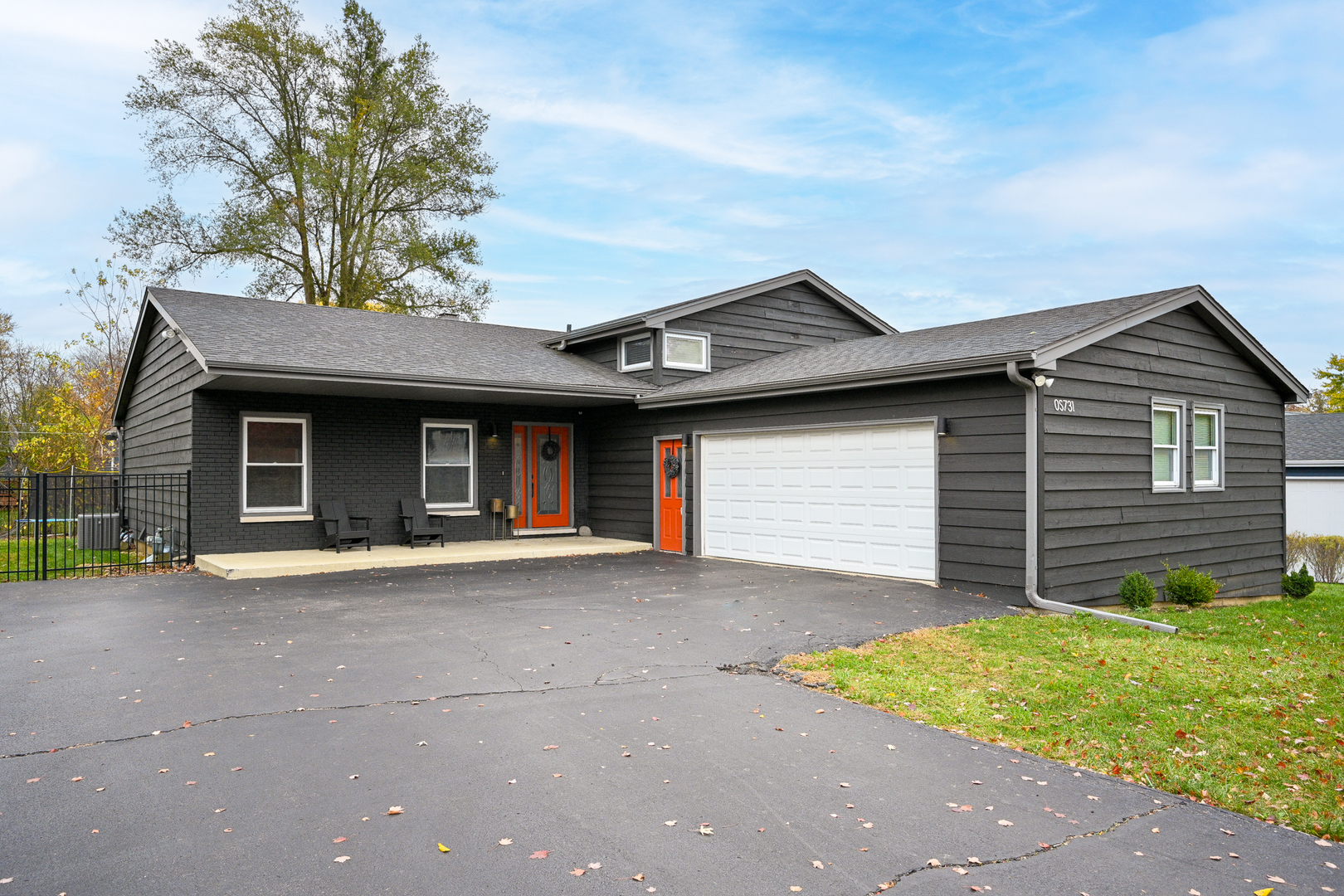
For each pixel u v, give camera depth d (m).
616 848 3.44
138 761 4.37
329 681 5.91
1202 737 4.98
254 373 10.63
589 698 5.58
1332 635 8.63
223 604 9.02
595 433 16.20
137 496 16.98
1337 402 32.66
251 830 3.56
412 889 3.09
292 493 13.16
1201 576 10.61
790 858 3.37
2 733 4.81
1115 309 10.76
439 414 14.60
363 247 25.31
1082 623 8.17
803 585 10.36
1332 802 4.05
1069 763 4.55
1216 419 12.29
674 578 11.02
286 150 25.02
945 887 3.15
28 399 30.02
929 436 10.32
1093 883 3.21
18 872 3.18
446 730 4.88
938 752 4.67
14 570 11.88
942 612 8.60
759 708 5.42
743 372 14.10
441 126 25.84
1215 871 3.33
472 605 8.98
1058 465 9.37
